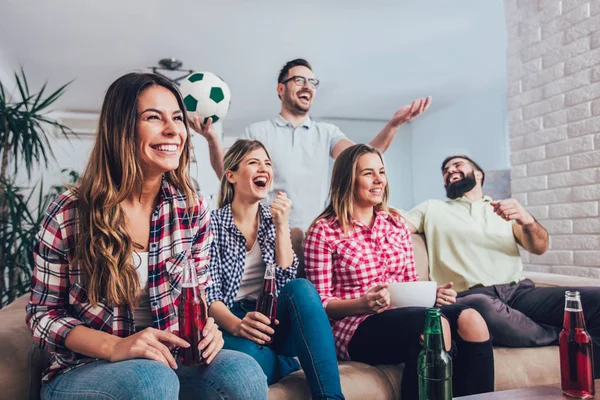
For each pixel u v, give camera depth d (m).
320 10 4.06
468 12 4.19
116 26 4.24
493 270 1.97
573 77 2.47
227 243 1.57
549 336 1.67
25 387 1.09
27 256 3.31
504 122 6.09
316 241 1.67
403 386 1.36
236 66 5.34
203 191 6.75
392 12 4.13
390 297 1.47
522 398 0.97
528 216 1.92
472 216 2.06
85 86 5.82
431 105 7.21
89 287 1.01
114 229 1.04
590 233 2.38
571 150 2.48
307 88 2.49
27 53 4.77
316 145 2.56
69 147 6.80
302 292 1.34
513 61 2.85
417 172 8.09
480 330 1.33
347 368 1.45
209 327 1.08
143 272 1.11
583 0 2.41
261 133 2.52
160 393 0.89
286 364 1.45
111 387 0.89
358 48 4.93
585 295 1.69
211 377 1.04
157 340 0.99
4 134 3.25
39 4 3.80
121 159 1.05
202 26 4.30
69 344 0.98
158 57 4.99
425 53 5.12
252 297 1.61
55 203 1.05
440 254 2.01
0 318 1.27
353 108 7.31
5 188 3.29
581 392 0.97
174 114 1.10
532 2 2.71
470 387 1.32
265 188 1.67
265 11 4.05
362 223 1.73
